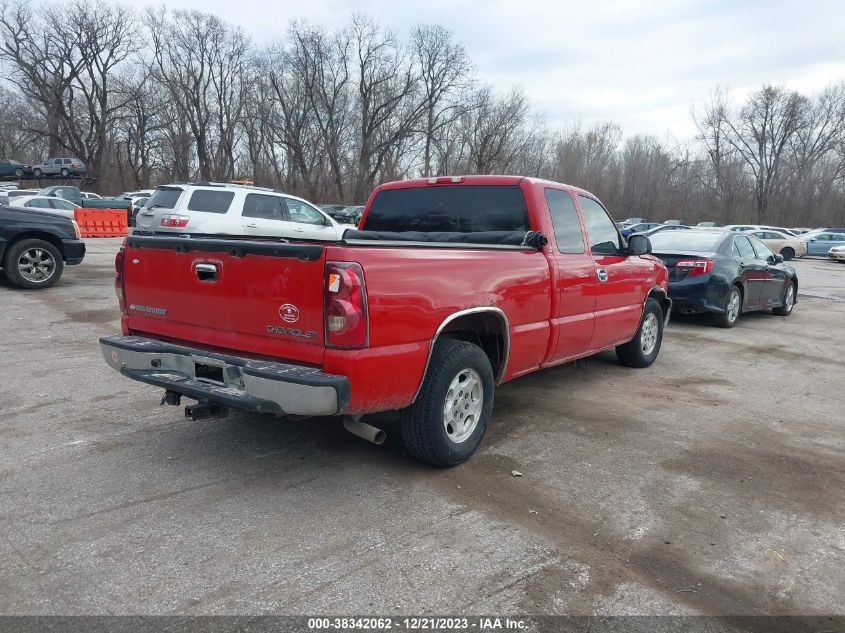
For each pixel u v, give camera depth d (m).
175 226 10.84
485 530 3.29
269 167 57.81
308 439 4.47
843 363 7.83
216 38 57.53
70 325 8.05
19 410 4.91
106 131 60.62
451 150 50.75
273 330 3.46
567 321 5.12
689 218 58.72
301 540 3.11
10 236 10.28
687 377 6.81
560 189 5.30
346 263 3.23
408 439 3.88
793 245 31.27
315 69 50.78
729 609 2.71
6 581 2.71
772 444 4.80
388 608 2.61
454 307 3.83
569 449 4.51
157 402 5.19
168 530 3.16
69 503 3.42
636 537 3.29
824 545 3.29
